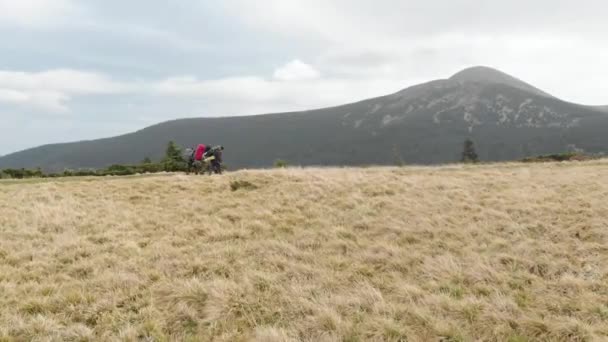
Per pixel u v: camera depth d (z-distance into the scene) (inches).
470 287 392.5
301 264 450.6
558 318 322.3
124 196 754.8
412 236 536.7
